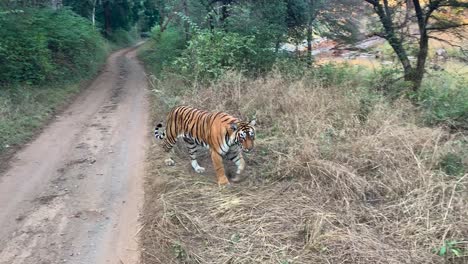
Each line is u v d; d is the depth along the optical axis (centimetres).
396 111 848
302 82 1030
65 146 899
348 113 870
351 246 480
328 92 978
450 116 930
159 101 1236
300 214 553
